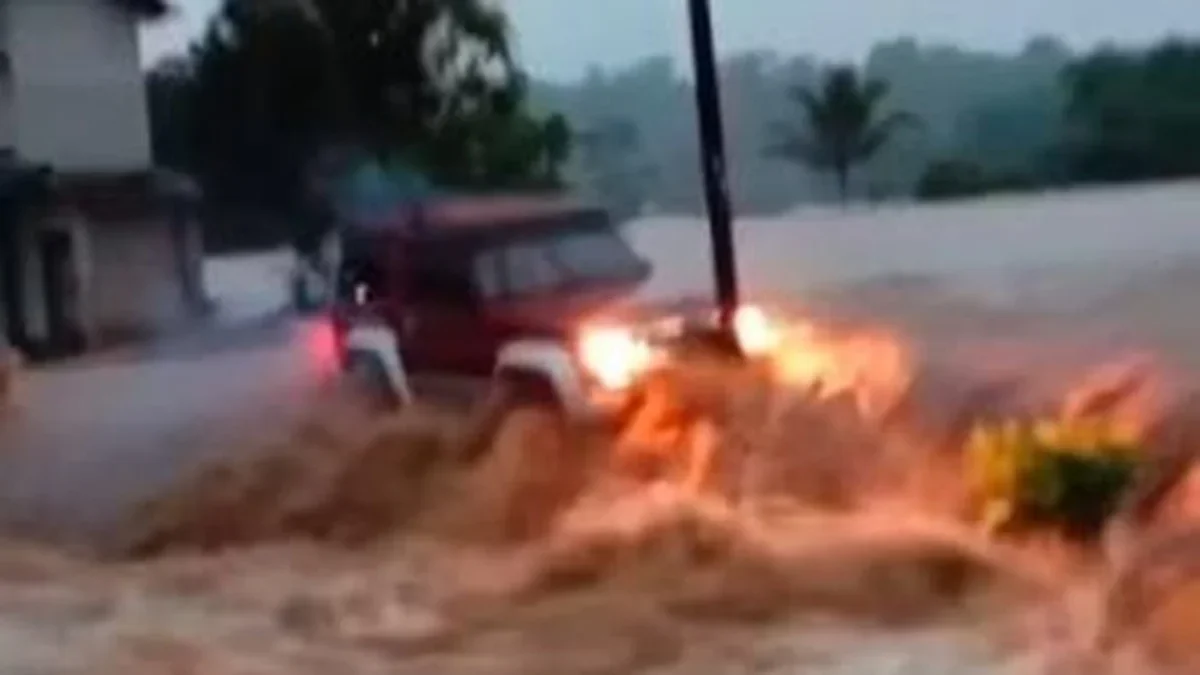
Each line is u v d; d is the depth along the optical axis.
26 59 97.25
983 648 27.08
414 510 39.50
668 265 54.22
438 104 91.62
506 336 41.38
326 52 94.12
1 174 94.31
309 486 41.16
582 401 38.72
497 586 33.25
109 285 96.12
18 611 34.41
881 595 29.91
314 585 35.09
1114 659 26.12
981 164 88.38
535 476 38.16
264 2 96.75
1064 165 87.19
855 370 40.28
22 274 94.38
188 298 96.75
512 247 42.97
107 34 98.94
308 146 95.12
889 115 86.94
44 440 54.44
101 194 95.75
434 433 41.06
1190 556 28.38
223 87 97.50
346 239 47.03
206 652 30.94
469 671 28.47
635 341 39.38
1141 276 64.62
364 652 30.23
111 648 31.45
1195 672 25.42
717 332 40.12
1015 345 47.84
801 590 30.31
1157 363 41.78
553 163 84.94
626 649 28.72
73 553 40.28
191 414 56.34
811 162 87.00
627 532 33.22
